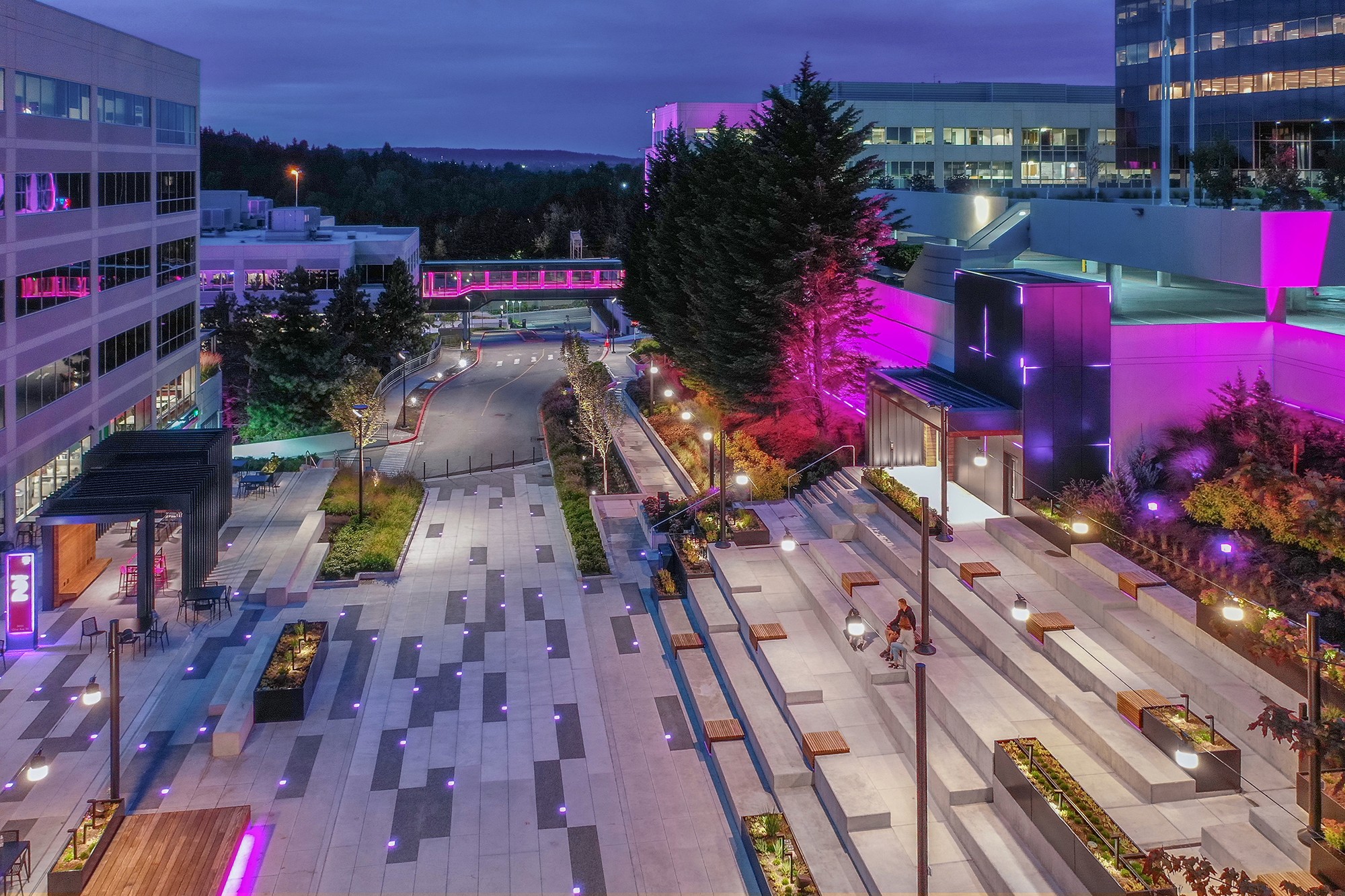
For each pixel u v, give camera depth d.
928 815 20.58
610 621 32.28
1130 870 16.17
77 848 19.50
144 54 53.03
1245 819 18.25
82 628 30.59
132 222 51.47
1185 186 64.12
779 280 43.78
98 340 47.22
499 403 70.31
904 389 36.88
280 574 34.44
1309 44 57.16
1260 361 34.28
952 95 97.81
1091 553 27.69
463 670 28.83
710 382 48.41
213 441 39.09
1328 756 15.38
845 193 42.38
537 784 23.12
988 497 34.59
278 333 61.44
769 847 19.97
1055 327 32.66
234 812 21.11
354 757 24.23
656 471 49.12
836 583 30.38
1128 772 19.59
